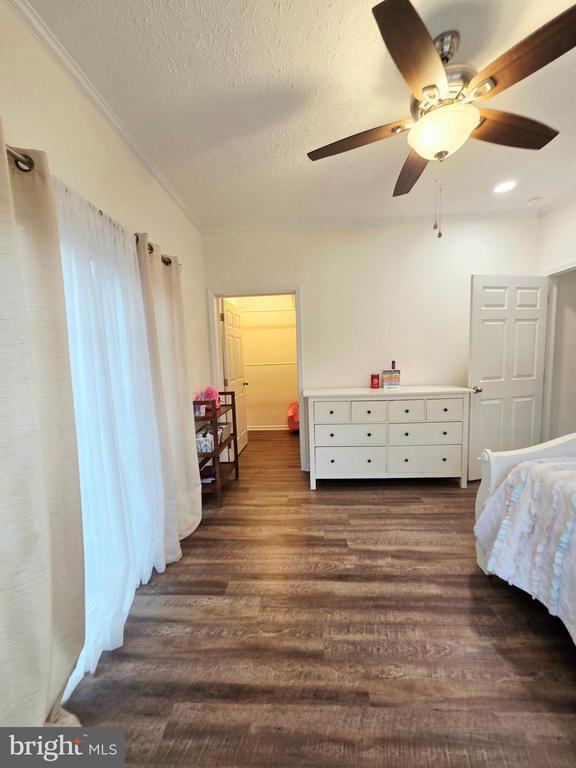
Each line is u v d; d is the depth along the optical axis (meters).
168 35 1.26
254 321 5.47
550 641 1.38
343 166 2.21
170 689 1.22
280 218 3.09
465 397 2.85
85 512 1.36
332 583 1.77
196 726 1.10
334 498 2.81
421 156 1.51
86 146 1.51
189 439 2.32
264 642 1.41
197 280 3.11
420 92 1.23
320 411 2.93
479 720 1.09
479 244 3.16
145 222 2.11
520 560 1.48
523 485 1.54
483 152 2.12
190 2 1.14
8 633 0.93
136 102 1.59
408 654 1.33
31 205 1.05
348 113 1.72
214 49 1.33
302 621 1.52
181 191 2.49
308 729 1.08
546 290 3.02
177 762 1.00
